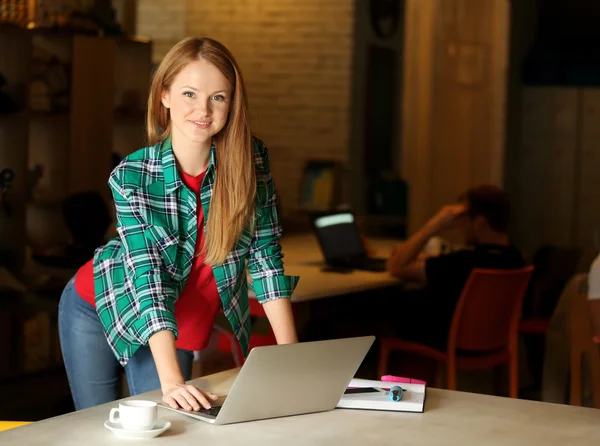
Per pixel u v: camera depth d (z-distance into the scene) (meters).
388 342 4.27
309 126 8.14
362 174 8.02
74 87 5.53
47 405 4.69
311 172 7.88
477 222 4.49
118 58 5.73
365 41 8.05
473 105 8.25
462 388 5.00
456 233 7.55
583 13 8.33
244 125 2.13
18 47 5.13
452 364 4.05
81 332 2.40
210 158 2.15
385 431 1.70
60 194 5.47
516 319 4.22
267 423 1.73
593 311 3.77
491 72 8.24
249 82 8.24
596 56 8.41
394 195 7.94
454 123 8.21
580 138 8.39
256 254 2.29
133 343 2.20
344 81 8.06
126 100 5.77
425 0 8.08
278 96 8.19
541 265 5.36
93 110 5.61
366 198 7.97
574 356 4.05
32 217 5.43
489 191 4.51
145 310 2.04
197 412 1.77
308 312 4.20
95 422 1.69
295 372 1.74
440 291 4.14
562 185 8.42
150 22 8.34
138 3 8.33
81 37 5.52
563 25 8.44
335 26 8.06
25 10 5.38
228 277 2.24
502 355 4.20
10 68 5.12
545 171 8.47
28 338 5.23
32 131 5.44
